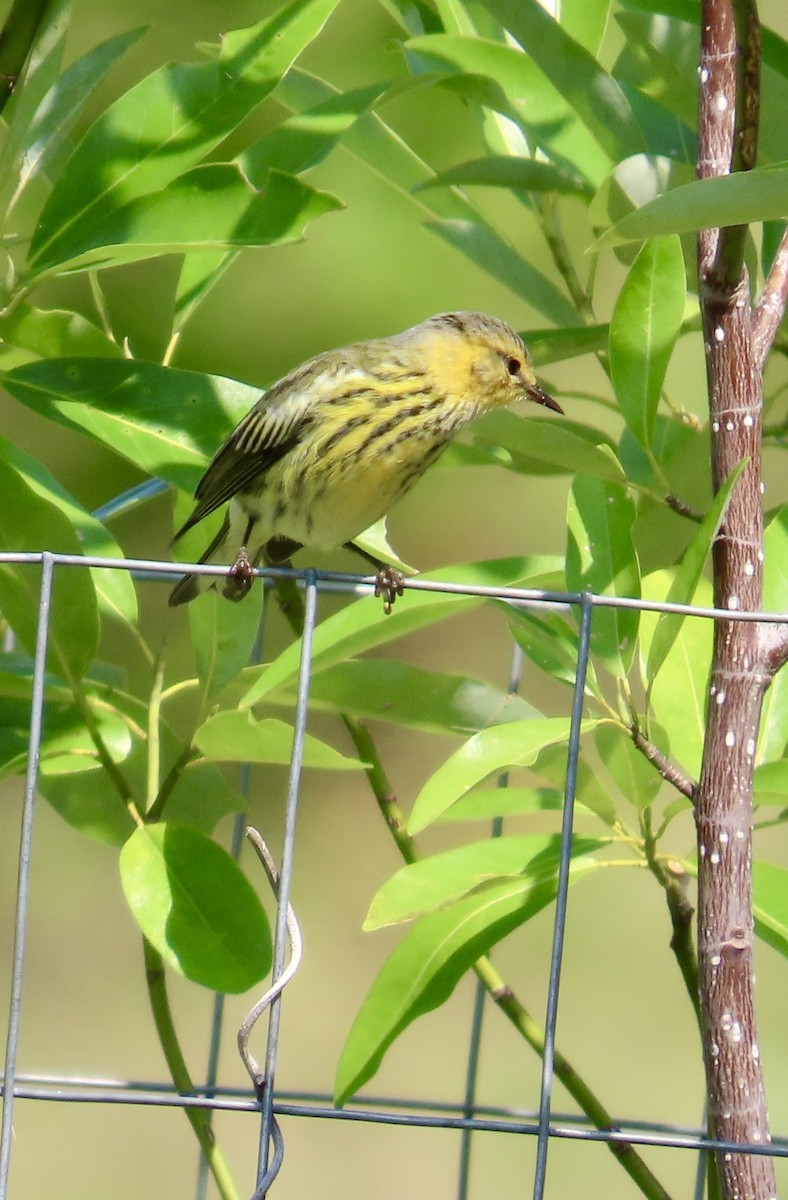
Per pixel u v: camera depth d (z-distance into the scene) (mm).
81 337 7844
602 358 8188
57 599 7008
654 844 6938
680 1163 14344
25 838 5551
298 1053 15594
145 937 6711
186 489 7629
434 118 14461
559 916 5680
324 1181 14492
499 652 20906
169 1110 15039
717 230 6613
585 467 6719
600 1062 15367
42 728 7648
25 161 7645
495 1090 15188
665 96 8141
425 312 18219
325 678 7348
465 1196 7941
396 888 6656
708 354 6441
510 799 7133
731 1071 5996
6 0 16406
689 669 7223
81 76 7777
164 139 7555
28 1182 14016
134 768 8055
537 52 7676
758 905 6707
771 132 7898
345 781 19531
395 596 6816
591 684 6566
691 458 8094
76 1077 7586
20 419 18312
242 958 6570
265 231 6957
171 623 16766
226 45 7715
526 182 7969
